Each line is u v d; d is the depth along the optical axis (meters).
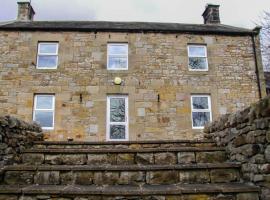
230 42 13.16
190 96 12.41
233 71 12.80
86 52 12.55
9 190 4.09
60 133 11.61
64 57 12.43
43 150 5.56
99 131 11.71
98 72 12.34
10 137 5.25
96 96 12.07
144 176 4.71
